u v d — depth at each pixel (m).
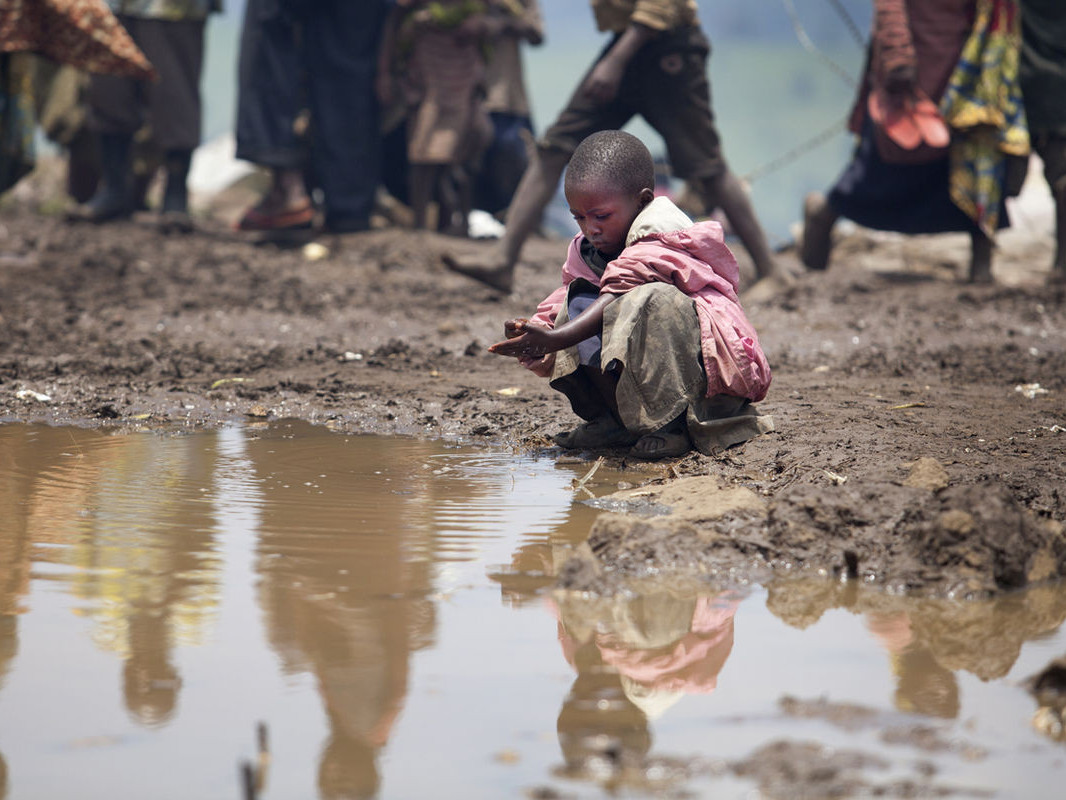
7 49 35.56
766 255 37.88
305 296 36.78
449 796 7.13
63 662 9.18
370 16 48.56
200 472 16.30
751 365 17.58
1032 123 40.12
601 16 33.94
